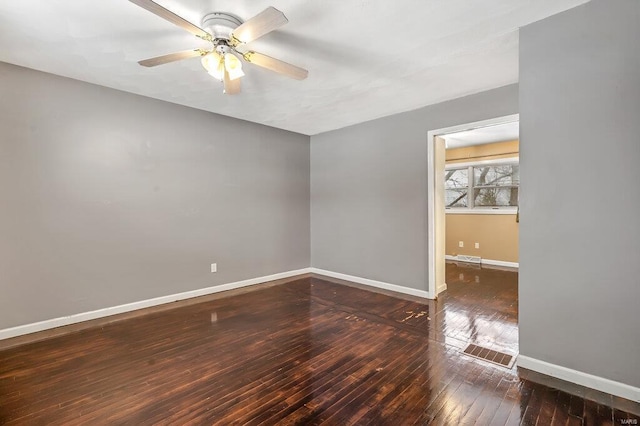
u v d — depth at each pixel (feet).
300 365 7.35
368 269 14.55
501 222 18.95
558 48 6.59
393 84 10.18
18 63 8.74
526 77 7.02
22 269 9.07
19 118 8.98
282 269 16.02
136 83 10.14
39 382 6.67
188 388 6.45
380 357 7.71
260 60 7.16
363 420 5.47
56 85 9.53
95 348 8.23
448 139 18.07
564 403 5.88
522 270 7.18
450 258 20.90
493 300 12.12
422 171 12.50
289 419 5.51
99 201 10.41
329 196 16.26
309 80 9.86
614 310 6.06
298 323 9.93
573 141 6.44
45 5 6.07
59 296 9.68
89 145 10.19
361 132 14.64
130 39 7.43
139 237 11.32
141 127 11.30
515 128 15.51
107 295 10.61
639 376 5.83
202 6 6.22
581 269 6.40
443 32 7.23
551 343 6.80
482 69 9.12
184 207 12.48
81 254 10.08
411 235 12.92
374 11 6.41
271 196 15.53
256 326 9.70
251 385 6.56
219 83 10.11
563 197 6.58
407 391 6.31
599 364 6.23
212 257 13.35
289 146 16.29
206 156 13.10
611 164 6.03
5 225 8.81
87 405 5.92
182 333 9.19
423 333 9.11
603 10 6.06
